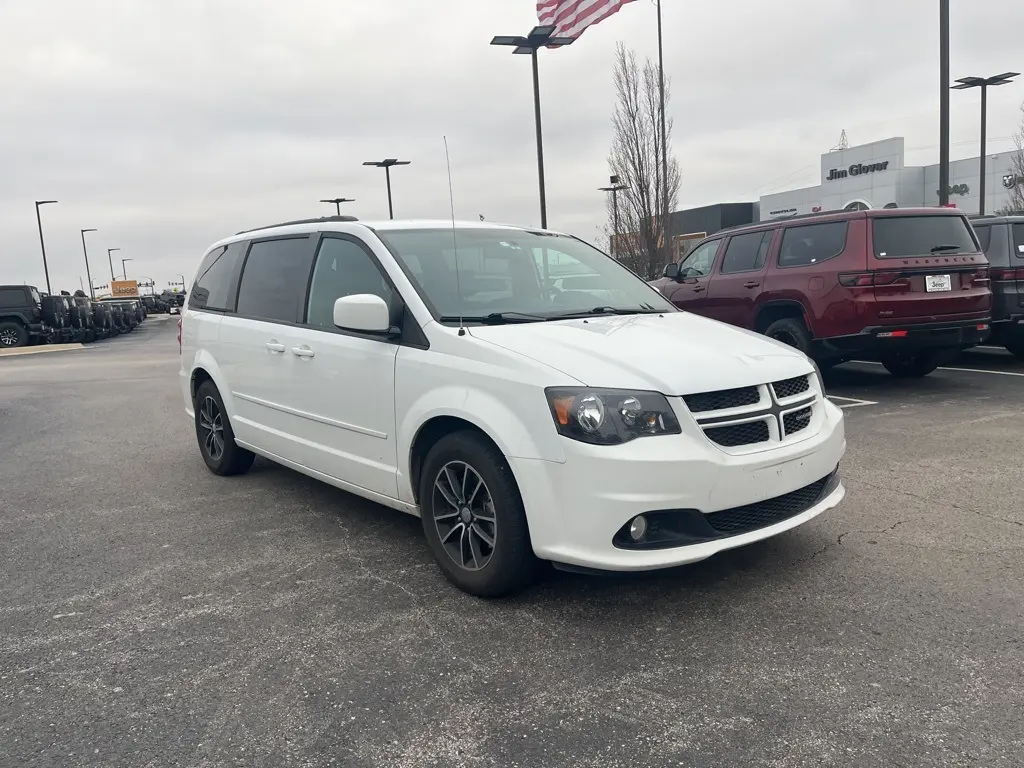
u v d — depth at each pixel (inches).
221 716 109.7
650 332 152.8
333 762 98.9
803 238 334.6
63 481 245.8
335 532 185.8
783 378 140.3
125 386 502.3
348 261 177.6
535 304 169.3
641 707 108.4
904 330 302.8
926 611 133.3
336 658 124.9
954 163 1638.8
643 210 884.6
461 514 145.9
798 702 108.0
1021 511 181.6
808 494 145.5
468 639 129.6
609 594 144.4
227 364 220.7
